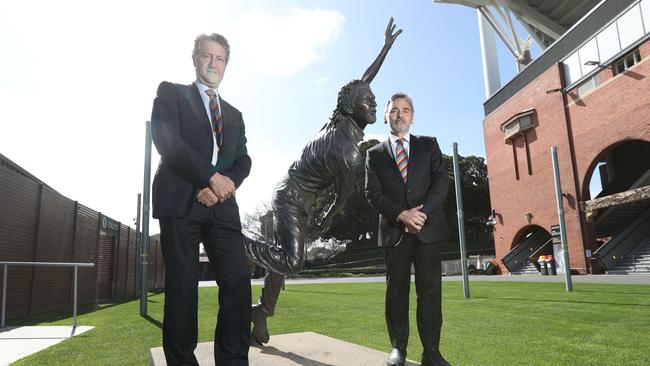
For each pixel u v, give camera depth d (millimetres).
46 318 9180
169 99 2127
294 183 3488
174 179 2066
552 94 25375
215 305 9938
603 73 21891
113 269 17953
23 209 10016
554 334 4836
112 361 4203
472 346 4285
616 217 26375
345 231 45062
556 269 24859
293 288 16516
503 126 29812
